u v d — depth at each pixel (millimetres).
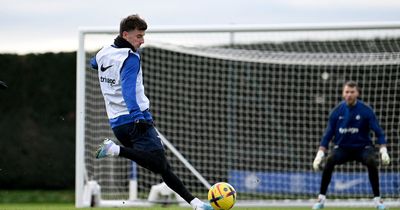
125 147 21391
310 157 46062
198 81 46406
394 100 42281
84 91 39344
